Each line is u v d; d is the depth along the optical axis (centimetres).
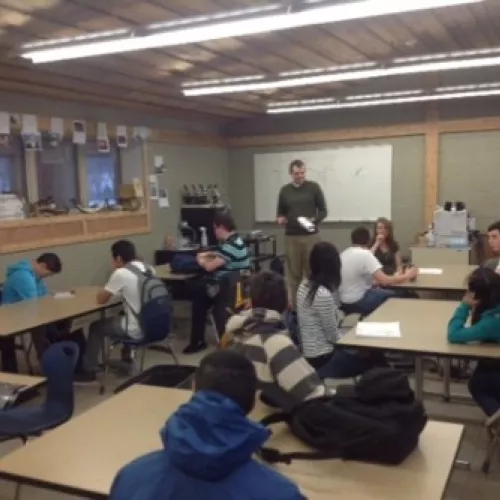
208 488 107
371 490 158
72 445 187
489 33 511
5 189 550
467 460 311
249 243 730
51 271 472
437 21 455
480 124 741
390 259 549
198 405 114
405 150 781
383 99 716
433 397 397
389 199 795
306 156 834
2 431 245
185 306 673
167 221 746
